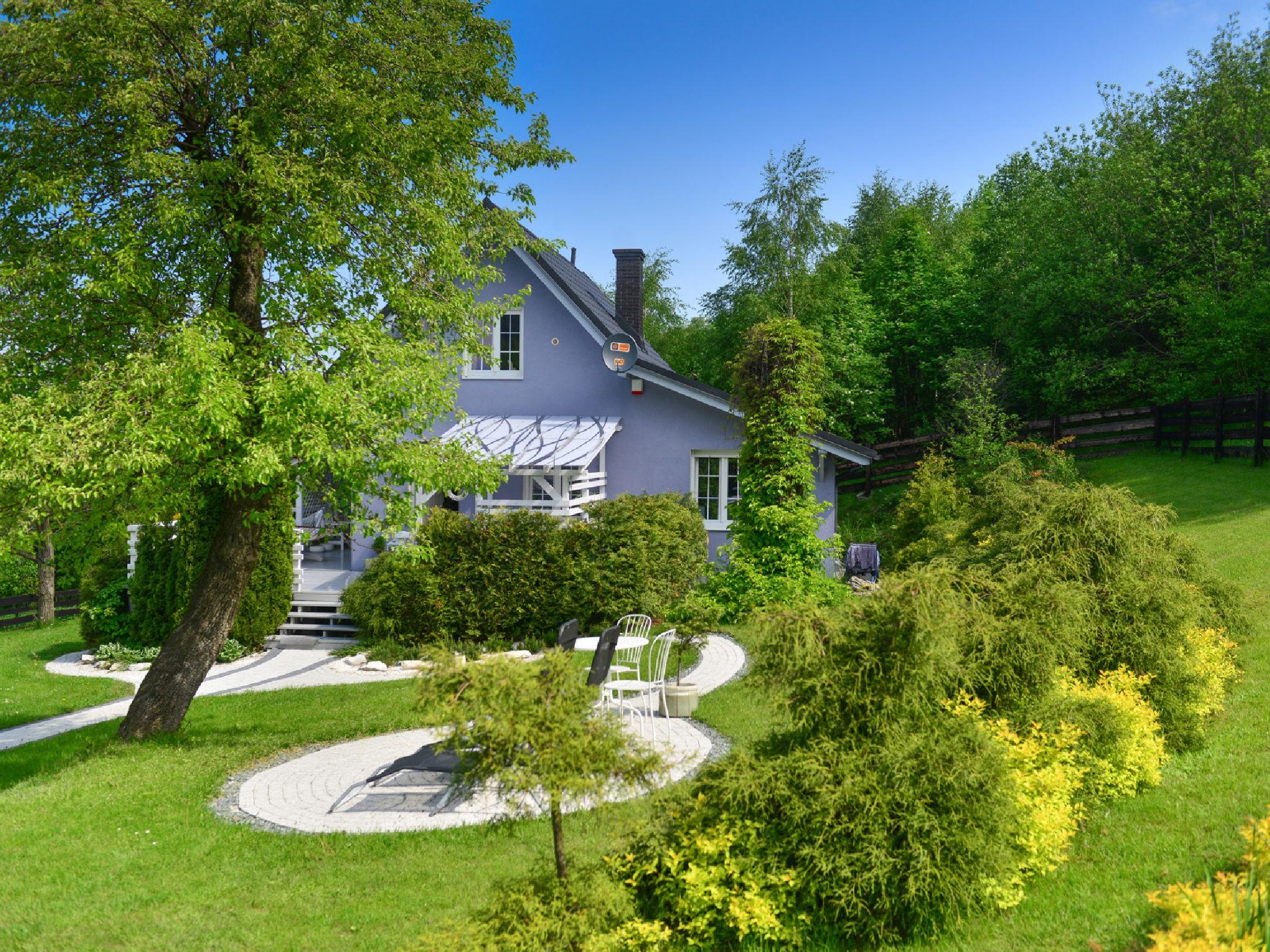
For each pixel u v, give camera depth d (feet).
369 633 57.88
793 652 18.25
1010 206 127.85
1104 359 98.12
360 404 32.89
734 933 16.63
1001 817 17.12
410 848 23.40
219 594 38.29
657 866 17.06
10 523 32.68
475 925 14.44
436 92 38.60
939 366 122.11
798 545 55.31
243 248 36.55
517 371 74.69
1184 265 94.73
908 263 137.59
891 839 16.67
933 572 19.10
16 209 34.32
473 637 54.85
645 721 35.35
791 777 17.04
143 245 32.89
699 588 60.29
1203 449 82.58
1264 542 53.47
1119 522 28.73
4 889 21.31
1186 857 19.19
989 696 22.07
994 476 38.42
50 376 34.55
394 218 37.88
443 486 38.83
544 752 14.40
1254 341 82.94
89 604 64.34
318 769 31.32
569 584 54.13
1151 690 26.66
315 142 35.53
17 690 53.36
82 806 27.09
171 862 22.85
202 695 47.29
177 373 29.35
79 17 30.76
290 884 21.40
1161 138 102.89
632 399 72.49
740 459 58.18
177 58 34.27
